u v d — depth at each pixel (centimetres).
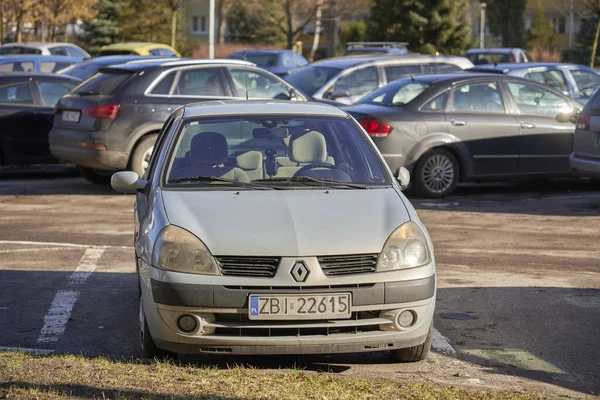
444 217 2733
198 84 3203
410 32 12075
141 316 1366
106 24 12100
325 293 1229
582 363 1382
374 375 1294
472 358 1399
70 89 3647
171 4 9738
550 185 3503
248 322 1235
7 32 10406
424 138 3055
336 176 1474
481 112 3141
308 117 1588
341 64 4362
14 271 2005
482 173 3148
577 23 16675
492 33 16162
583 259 2150
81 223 2603
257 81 3334
